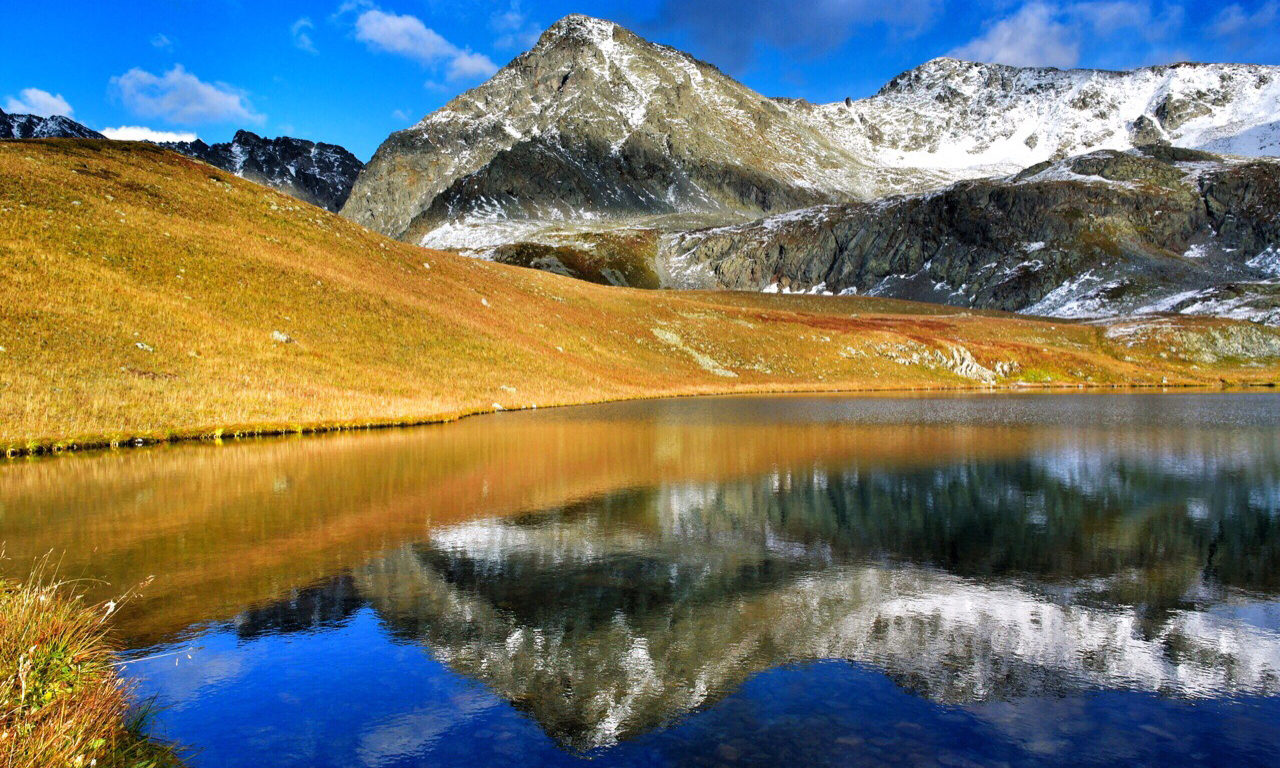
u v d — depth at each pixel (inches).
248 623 393.7
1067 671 334.3
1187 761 253.8
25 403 1139.9
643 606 422.0
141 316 1558.8
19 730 224.2
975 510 697.0
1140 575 485.7
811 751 261.7
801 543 569.3
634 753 261.3
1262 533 603.8
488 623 394.6
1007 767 250.1
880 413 1919.3
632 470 938.1
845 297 6565.0
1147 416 1834.4
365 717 292.4
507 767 253.1
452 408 1742.1
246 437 1267.2
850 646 365.1
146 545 554.6
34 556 518.9
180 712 296.7
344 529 611.2
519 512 681.0
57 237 1690.5
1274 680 323.3
